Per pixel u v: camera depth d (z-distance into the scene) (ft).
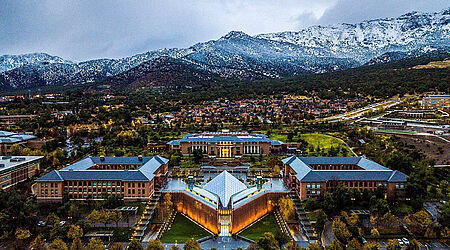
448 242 492.95
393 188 618.85
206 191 610.24
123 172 643.04
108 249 480.64
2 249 483.10
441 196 630.33
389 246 450.30
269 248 455.63
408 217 526.98
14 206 547.90
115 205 597.11
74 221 562.66
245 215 580.30
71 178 630.33
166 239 526.16
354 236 504.43
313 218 568.41
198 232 558.97
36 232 524.11
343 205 590.96
